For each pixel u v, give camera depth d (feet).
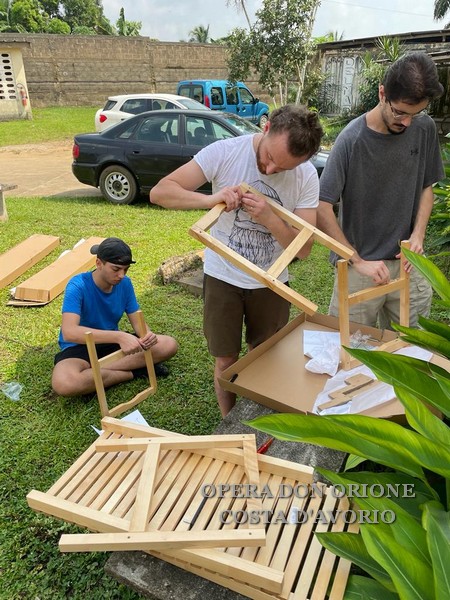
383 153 7.02
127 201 23.77
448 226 12.66
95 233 18.94
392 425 4.23
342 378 6.26
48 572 6.04
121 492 4.84
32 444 8.09
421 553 3.81
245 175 6.32
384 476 5.02
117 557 4.49
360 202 7.47
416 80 6.03
